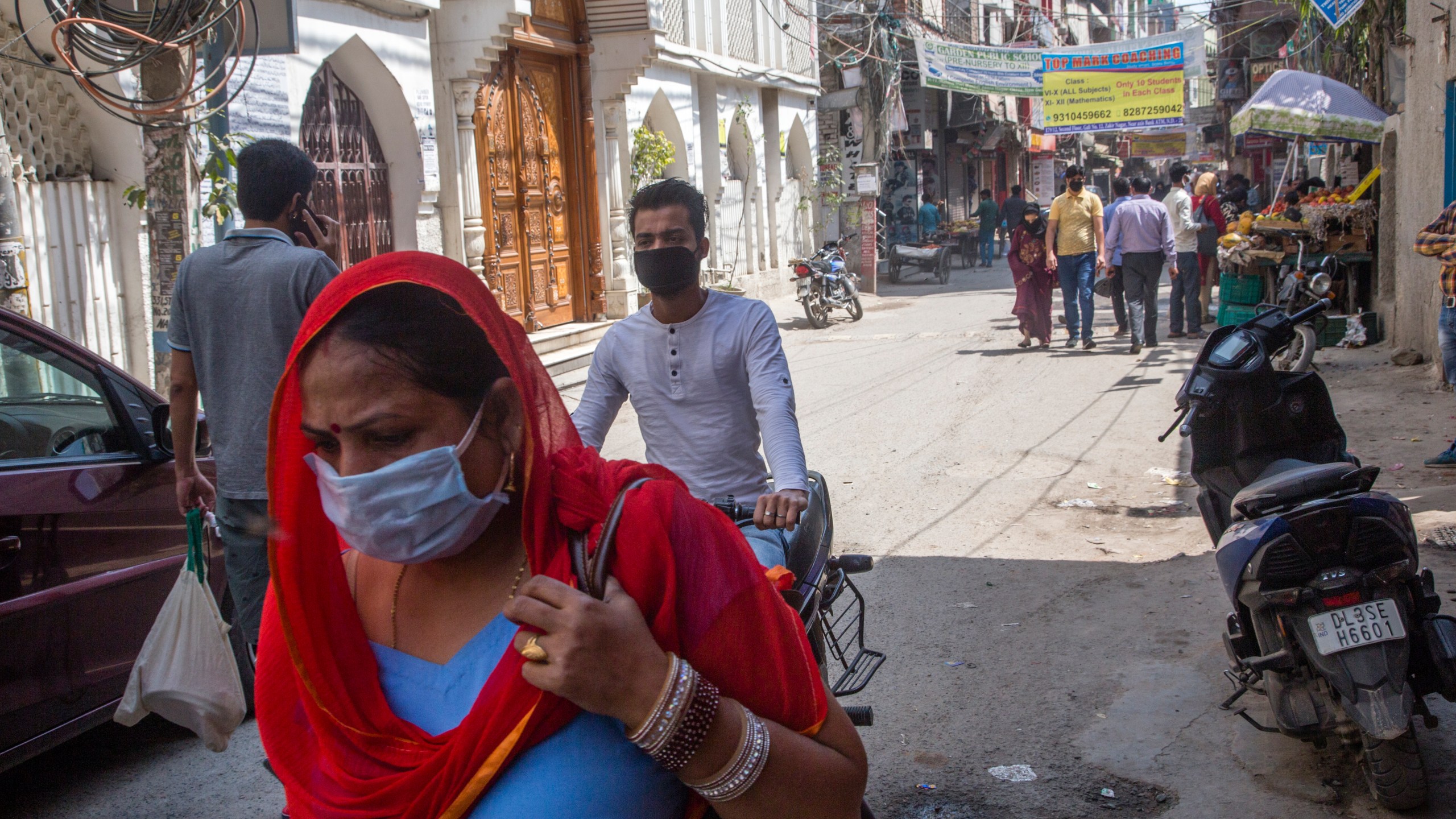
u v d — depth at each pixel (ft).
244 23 18.84
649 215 9.84
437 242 34.63
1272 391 11.75
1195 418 11.98
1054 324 46.65
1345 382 29.81
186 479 11.34
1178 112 72.18
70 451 11.71
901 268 79.77
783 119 63.52
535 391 4.09
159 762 12.59
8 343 11.58
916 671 13.79
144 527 12.21
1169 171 41.27
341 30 29.32
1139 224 36.60
